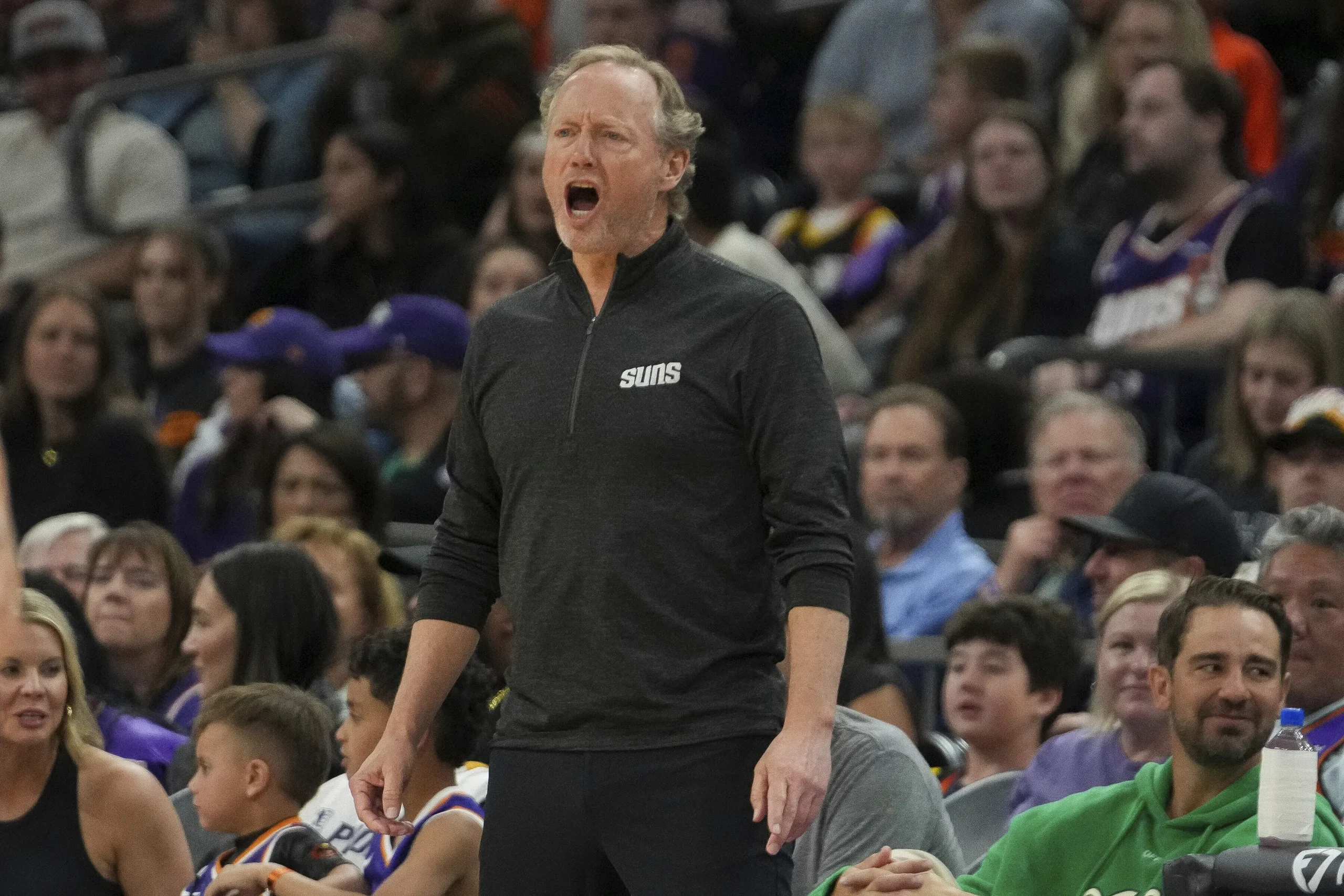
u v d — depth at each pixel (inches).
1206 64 1087.0
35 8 1519.4
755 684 485.4
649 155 493.4
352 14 1567.4
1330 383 879.7
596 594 482.3
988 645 731.4
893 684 698.8
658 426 482.6
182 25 1659.7
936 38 1409.9
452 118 1472.7
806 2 1588.3
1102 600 775.1
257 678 749.3
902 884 535.8
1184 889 486.9
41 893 648.4
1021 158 1101.7
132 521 1092.5
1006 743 732.7
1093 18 1307.8
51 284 1127.6
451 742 631.2
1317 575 633.0
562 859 483.5
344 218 1350.9
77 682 668.7
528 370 498.3
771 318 488.7
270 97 1531.7
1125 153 1157.7
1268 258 1051.3
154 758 759.7
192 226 1294.3
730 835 475.5
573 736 483.5
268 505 959.6
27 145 1518.2
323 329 1120.2
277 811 641.6
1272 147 1249.4
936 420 909.2
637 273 495.5
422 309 1085.8
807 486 479.5
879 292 1269.7
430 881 614.9
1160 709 571.5
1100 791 578.2
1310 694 637.3
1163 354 987.3
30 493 1105.4
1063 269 1101.7
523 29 1519.4
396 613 828.6
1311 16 1380.4
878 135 1327.5
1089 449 866.1
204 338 1278.3
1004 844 581.6
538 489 491.5
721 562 483.2
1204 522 766.5
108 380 1125.1
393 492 1060.5
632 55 503.5
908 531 908.6
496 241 1189.1
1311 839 496.4
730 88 1566.2
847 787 599.8
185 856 667.4
